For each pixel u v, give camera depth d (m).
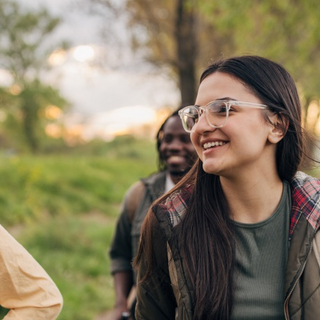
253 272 1.56
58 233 7.38
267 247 1.57
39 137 33.84
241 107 1.50
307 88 10.64
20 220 8.53
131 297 4.11
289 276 1.50
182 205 1.66
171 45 13.59
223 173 1.53
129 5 11.73
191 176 1.71
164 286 1.71
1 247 1.81
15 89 32.00
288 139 1.58
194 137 1.55
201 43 12.84
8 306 1.84
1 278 1.81
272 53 9.52
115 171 14.09
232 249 1.57
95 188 11.53
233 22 9.19
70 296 5.61
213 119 1.50
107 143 28.94
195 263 1.57
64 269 6.49
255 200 1.58
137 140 27.23
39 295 1.83
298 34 9.73
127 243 3.05
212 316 1.54
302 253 1.50
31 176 10.20
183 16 12.48
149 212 1.68
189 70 12.74
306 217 1.53
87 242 7.37
